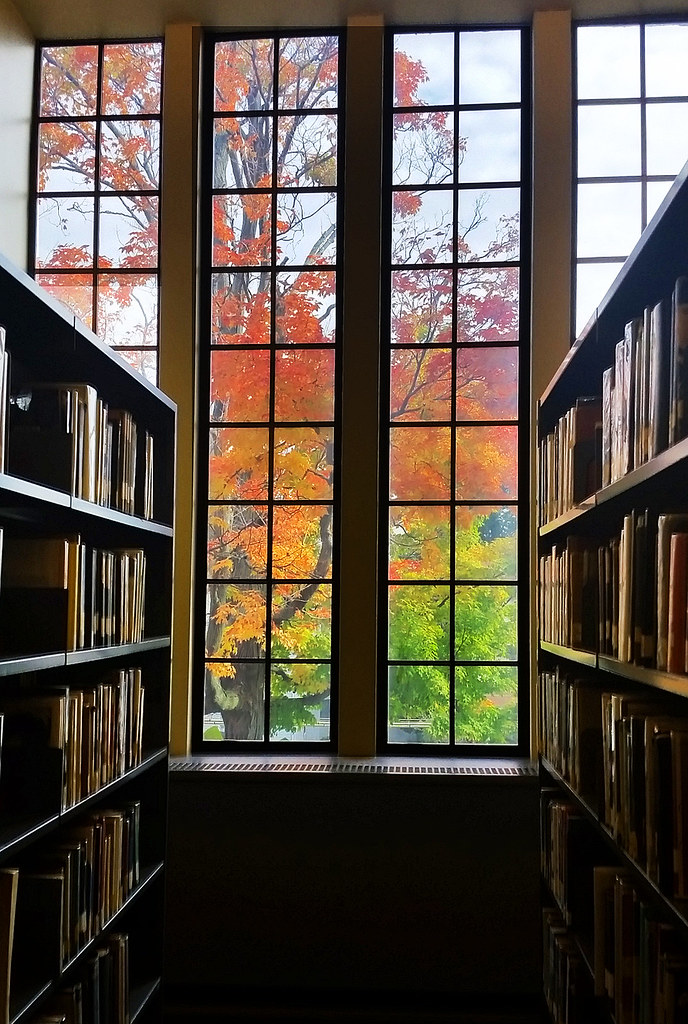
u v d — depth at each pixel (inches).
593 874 85.6
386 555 139.5
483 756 135.9
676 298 54.9
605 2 133.7
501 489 138.6
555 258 134.5
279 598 139.9
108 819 91.0
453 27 141.3
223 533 141.3
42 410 79.4
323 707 138.8
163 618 112.6
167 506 113.7
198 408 141.4
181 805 128.9
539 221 135.2
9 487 62.6
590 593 88.2
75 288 143.9
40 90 145.3
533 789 126.1
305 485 140.9
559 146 135.4
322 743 138.3
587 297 137.2
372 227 138.0
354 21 138.4
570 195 135.3
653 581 61.6
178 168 139.7
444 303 140.9
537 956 124.5
